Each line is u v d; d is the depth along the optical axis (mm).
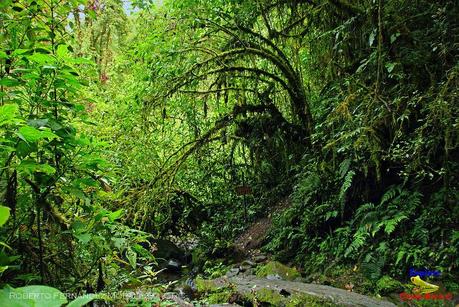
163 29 6488
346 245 4934
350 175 4684
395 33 4426
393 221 4309
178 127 8148
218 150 8164
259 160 7207
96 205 2211
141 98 6648
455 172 4070
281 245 6133
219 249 6645
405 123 4352
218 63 6344
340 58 5699
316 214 5660
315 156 6012
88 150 2225
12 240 1967
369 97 4414
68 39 2438
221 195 8781
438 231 4066
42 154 1943
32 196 2002
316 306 3607
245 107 6703
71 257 2156
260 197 8102
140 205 6293
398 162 4270
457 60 3936
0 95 1752
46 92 1903
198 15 6387
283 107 7613
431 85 3967
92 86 5391
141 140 6801
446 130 3525
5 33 1980
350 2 5336
